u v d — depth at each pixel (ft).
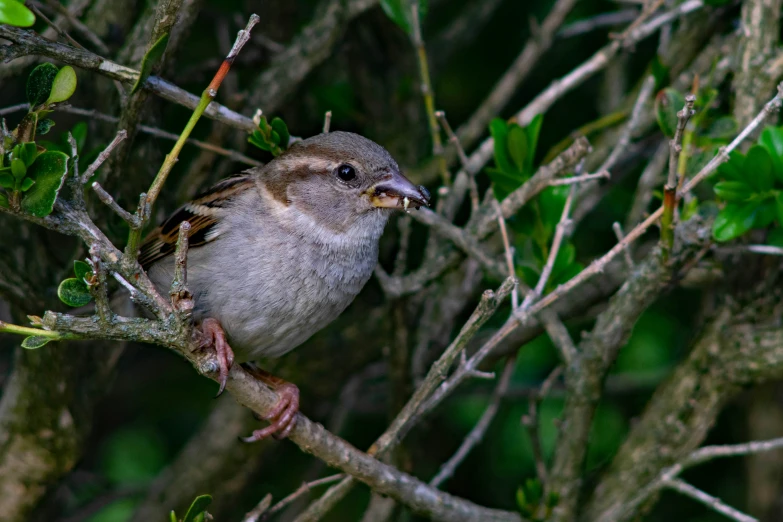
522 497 28.78
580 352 28.89
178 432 42.50
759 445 27.50
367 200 27.04
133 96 25.81
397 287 31.37
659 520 38.37
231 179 27.58
